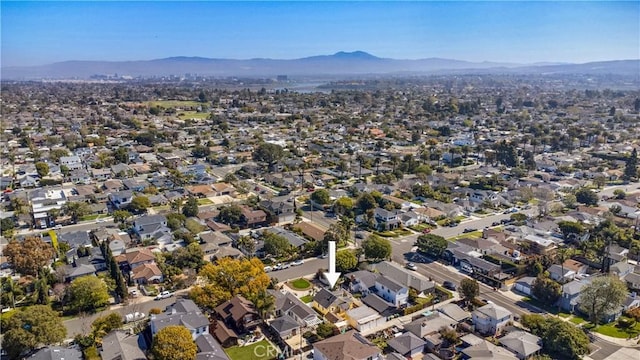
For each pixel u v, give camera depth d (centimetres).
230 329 6531
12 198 12325
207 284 7400
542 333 6338
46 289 7362
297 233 10556
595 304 6850
